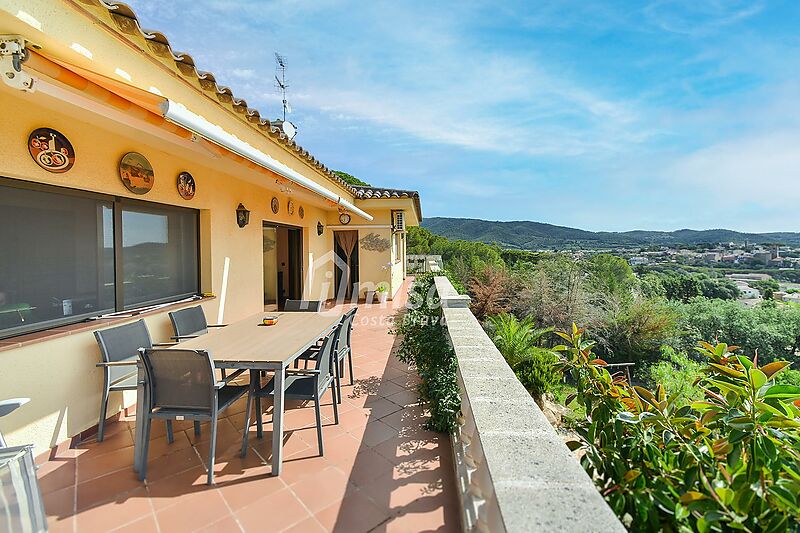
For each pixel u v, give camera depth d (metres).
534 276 14.28
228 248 6.05
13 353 2.89
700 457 1.41
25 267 3.16
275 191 7.72
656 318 12.73
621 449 1.64
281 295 11.13
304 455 3.11
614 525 1.04
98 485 2.70
